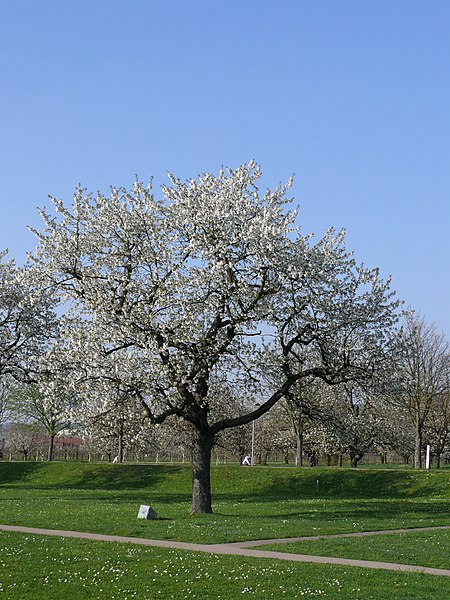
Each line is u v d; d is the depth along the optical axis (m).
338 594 16.14
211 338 31.30
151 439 51.97
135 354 31.09
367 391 34.31
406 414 64.56
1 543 22.73
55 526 27.53
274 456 108.31
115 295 32.03
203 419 32.38
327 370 32.84
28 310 41.38
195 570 18.70
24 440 104.69
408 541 24.09
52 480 57.22
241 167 34.22
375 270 33.66
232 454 87.94
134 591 16.58
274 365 32.91
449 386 64.94
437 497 44.88
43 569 18.70
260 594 16.23
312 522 29.17
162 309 31.38
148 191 34.41
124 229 33.03
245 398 37.41
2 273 43.97
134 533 25.72
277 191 34.16
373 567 19.41
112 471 57.09
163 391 31.41
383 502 38.88
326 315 32.28
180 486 52.50
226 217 32.06
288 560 20.33
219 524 28.23
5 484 56.91
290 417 61.34
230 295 31.00
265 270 31.17
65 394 32.66
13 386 66.12
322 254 32.62
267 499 43.34
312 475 51.59
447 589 16.61
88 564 19.39
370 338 33.03
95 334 31.28
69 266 33.34
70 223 33.94
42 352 41.16
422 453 71.31
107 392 31.89
